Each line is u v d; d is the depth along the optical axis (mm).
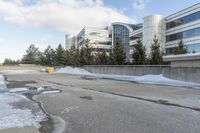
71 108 10219
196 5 52125
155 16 63125
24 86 20547
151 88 18656
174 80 24047
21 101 12109
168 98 13055
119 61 42406
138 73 32875
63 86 20594
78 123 7594
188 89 17750
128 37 86250
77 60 57312
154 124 7371
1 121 7641
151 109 9883
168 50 63344
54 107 10469
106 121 7793
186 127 7004
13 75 41938
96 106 10641
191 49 54031
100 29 95688
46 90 17422
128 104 11148
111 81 26750
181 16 58000
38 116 8594
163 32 64312
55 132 6637
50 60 83125
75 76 38062
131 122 7633
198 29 51750
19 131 6309
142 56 37906
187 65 23531
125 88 18734
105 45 95500
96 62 52219
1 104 11094
